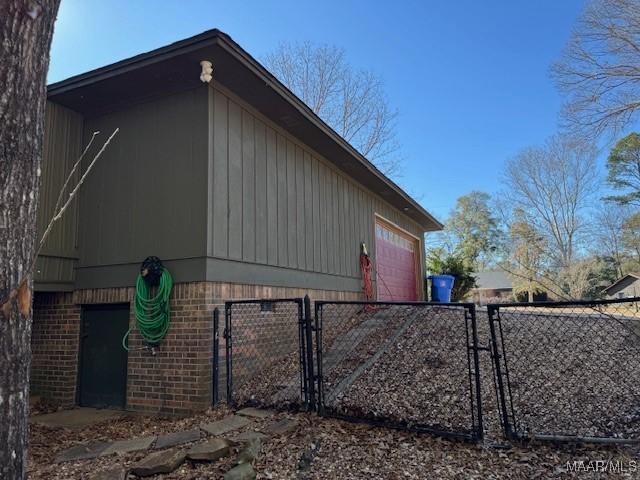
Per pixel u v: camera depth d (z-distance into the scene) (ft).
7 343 5.27
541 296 93.76
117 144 19.08
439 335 22.20
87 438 13.76
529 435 11.05
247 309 18.63
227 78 17.63
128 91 18.31
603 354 18.03
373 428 12.34
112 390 17.89
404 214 45.52
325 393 14.61
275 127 22.27
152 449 11.80
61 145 19.03
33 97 5.81
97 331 18.63
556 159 99.04
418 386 15.57
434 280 46.62
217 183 17.37
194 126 17.40
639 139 96.02
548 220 100.37
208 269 16.42
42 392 18.99
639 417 12.11
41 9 5.92
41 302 19.67
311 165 26.22
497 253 124.88
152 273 16.85
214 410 15.08
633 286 90.27
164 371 16.56
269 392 15.99
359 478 9.57
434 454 10.66
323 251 27.02
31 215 5.72
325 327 26.16
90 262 18.90
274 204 21.66
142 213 17.98
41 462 11.52
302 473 9.82
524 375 16.17
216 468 10.11
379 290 37.06
